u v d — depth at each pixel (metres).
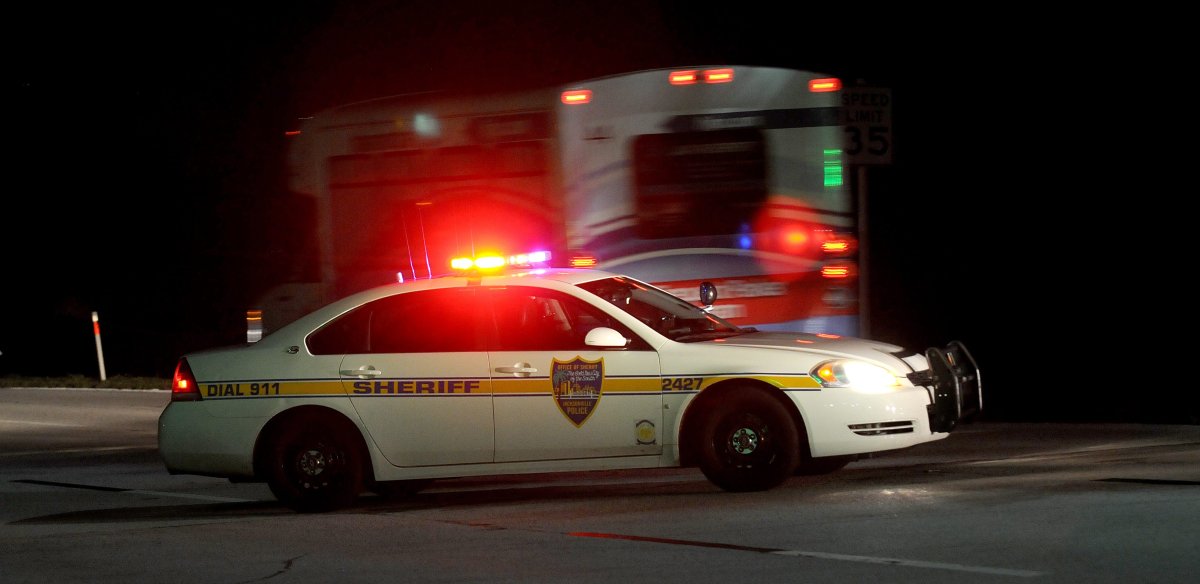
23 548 16.83
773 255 26.83
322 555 15.65
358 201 29.89
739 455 18.34
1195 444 23.06
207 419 19.22
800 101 27.03
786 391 18.12
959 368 21.00
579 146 27.39
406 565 14.80
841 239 26.81
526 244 27.78
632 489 20.16
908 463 21.56
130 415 38.16
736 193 26.89
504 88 28.14
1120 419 29.20
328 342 19.22
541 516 17.84
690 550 14.88
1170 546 13.98
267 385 19.11
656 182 27.08
